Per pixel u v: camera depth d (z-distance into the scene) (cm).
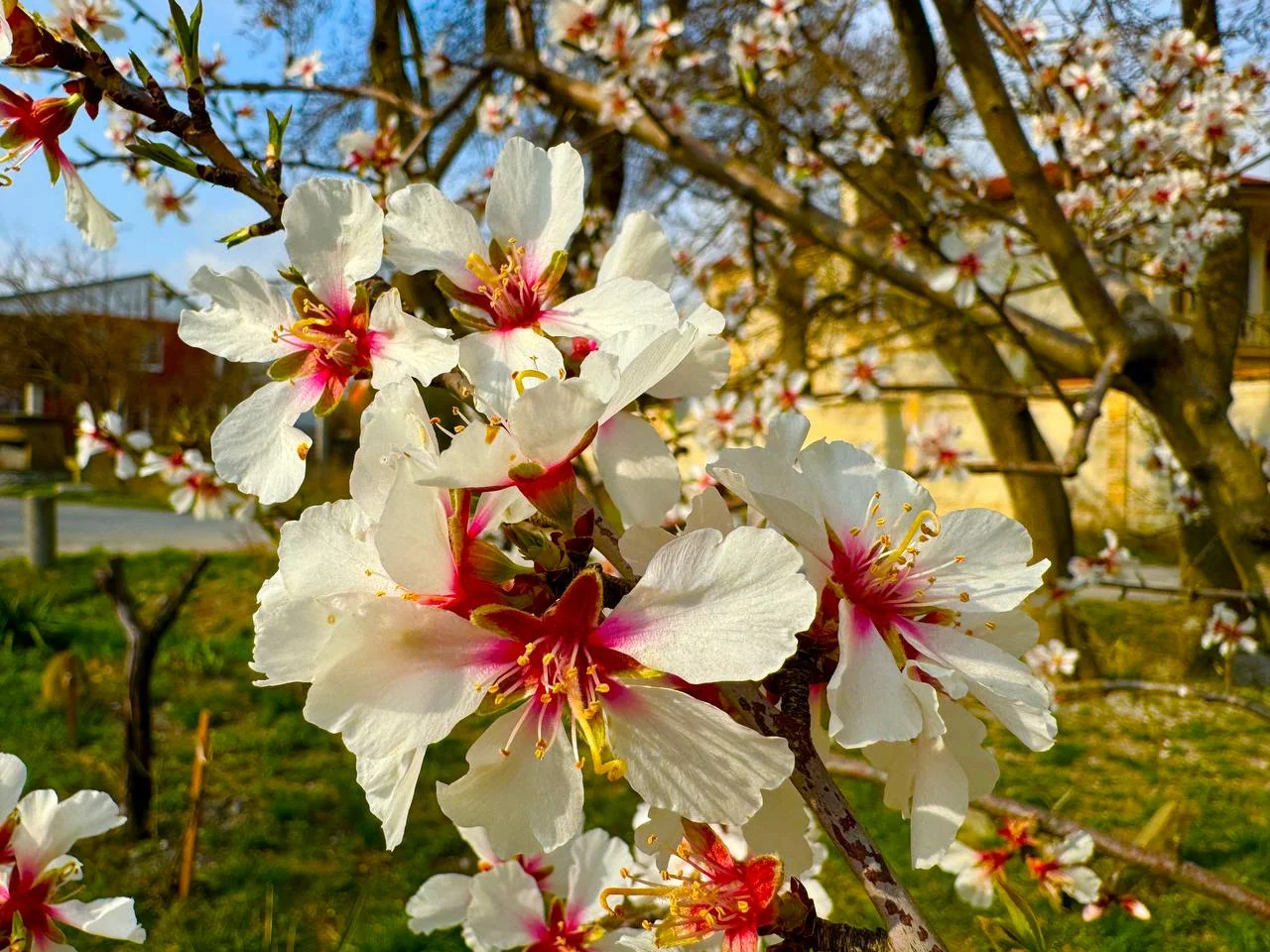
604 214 641
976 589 78
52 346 1914
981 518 80
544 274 83
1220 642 488
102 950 336
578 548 68
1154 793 470
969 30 263
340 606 66
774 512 72
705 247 701
